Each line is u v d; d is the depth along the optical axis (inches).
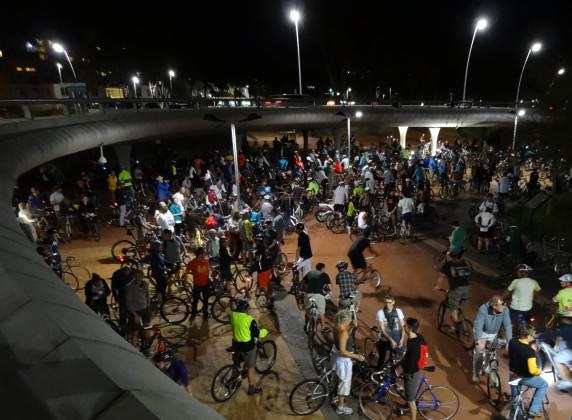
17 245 141.3
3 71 2239.2
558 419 272.2
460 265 367.6
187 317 422.3
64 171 943.7
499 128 1775.3
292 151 1109.1
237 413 289.4
